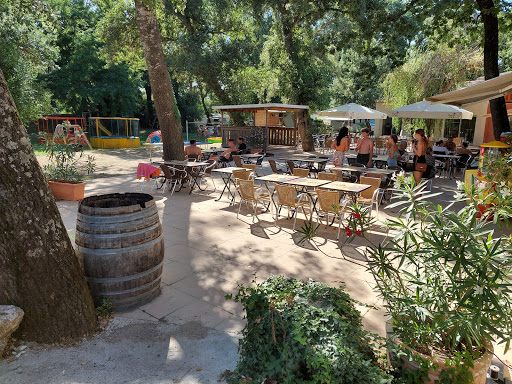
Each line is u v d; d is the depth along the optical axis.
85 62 28.62
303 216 7.23
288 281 2.68
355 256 5.20
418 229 2.74
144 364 2.91
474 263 2.28
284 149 20.69
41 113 17.19
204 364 2.92
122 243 3.57
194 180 9.76
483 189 2.90
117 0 19.14
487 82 4.99
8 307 2.94
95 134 26.05
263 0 16.53
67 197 8.33
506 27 9.52
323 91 19.31
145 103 42.84
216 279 4.47
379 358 2.49
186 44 19.83
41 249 2.97
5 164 2.79
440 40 12.94
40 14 13.84
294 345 2.05
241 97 22.08
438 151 12.80
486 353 2.35
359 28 12.30
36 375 2.76
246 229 6.41
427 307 2.54
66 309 3.13
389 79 17.25
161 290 4.18
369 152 9.40
